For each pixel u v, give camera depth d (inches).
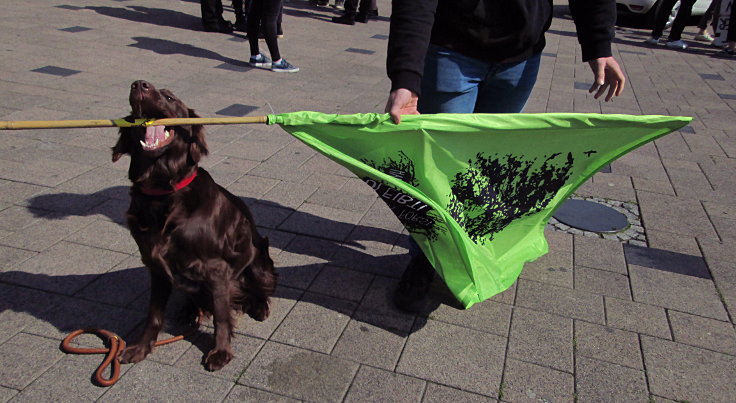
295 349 110.5
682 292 135.0
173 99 99.9
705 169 213.3
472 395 101.7
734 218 174.7
